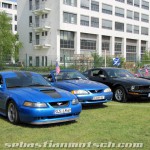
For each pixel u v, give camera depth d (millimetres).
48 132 6426
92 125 7051
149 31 70375
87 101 9203
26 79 8164
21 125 7090
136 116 8172
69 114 7062
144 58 51562
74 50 53594
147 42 70375
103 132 6391
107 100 9609
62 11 50438
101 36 58125
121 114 8484
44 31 53094
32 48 55812
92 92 9305
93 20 56250
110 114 8492
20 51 57875
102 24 58125
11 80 8031
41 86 7953
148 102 11109
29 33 56562
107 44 60312
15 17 90875
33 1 55219
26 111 6754
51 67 30109
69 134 6246
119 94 11125
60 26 50125
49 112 6723
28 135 6195
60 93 7277
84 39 55156
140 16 67625
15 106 7078
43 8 52531
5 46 52000
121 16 62500
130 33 65000
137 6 66688
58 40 50844
